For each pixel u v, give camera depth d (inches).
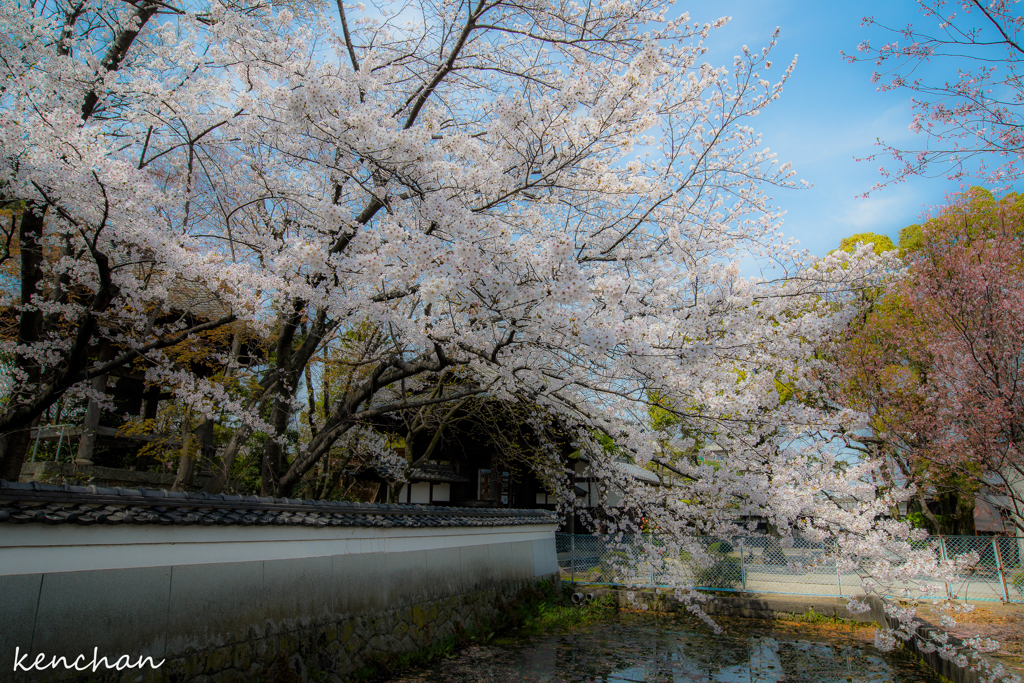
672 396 228.4
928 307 385.7
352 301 202.1
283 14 233.8
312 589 225.8
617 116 203.3
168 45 241.6
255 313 208.7
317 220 221.1
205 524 182.1
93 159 163.8
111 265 218.8
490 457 658.8
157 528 170.7
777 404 231.9
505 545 407.2
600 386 243.8
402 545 285.9
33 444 456.1
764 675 284.2
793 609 424.2
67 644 145.4
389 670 248.5
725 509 281.0
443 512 330.3
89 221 191.8
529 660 294.2
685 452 278.8
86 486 160.6
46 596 142.9
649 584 476.7
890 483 327.0
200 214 266.2
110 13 234.7
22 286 244.8
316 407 452.4
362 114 168.6
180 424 429.7
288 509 222.5
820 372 374.3
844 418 232.5
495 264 182.7
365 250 179.5
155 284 237.0
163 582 171.0
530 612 395.5
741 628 395.2
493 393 292.5
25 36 199.0
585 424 307.3
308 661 215.0
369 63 205.9
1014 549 417.7
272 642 202.7
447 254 164.1
